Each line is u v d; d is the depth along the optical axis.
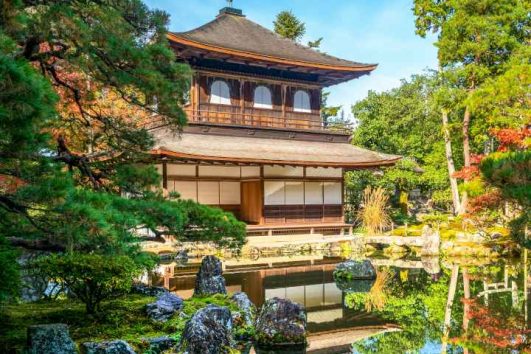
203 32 28.36
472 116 31.05
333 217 27.84
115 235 5.54
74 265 8.40
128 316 9.19
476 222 22.81
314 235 26.28
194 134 26.02
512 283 15.69
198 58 26.77
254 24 33.12
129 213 6.82
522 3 28.97
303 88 30.69
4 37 5.07
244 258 22.09
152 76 8.05
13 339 7.48
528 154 8.16
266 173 25.75
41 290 11.08
